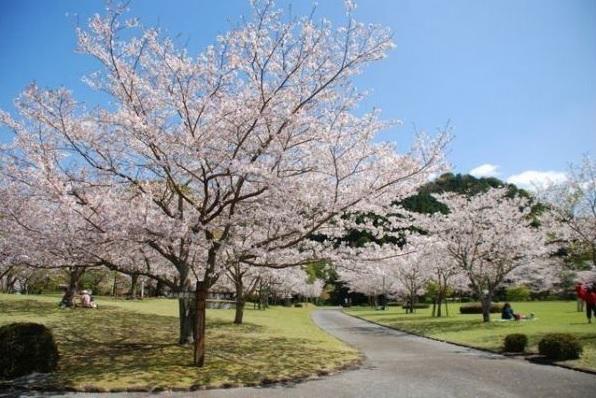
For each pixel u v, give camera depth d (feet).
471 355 42.22
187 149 31.58
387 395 26.50
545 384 28.48
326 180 36.91
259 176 31.86
